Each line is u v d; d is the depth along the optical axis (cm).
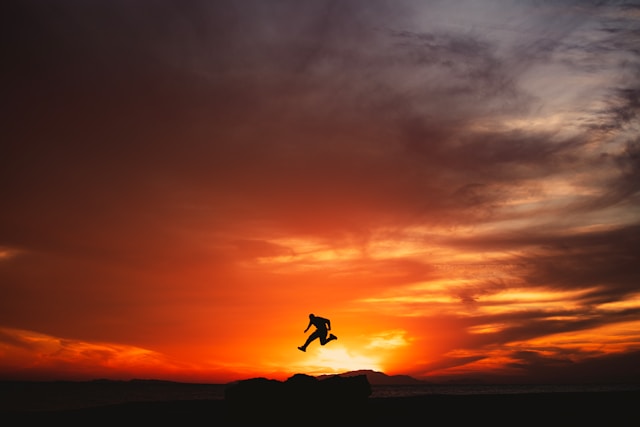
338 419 2078
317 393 2172
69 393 8738
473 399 2928
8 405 5688
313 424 1942
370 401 2758
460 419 2067
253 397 2142
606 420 2025
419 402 2677
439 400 2841
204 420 2058
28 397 6988
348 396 2208
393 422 1983
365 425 1916
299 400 2136
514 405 2542
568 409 2373
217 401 2877
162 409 2419
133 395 7856
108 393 8788
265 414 2095
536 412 2278
